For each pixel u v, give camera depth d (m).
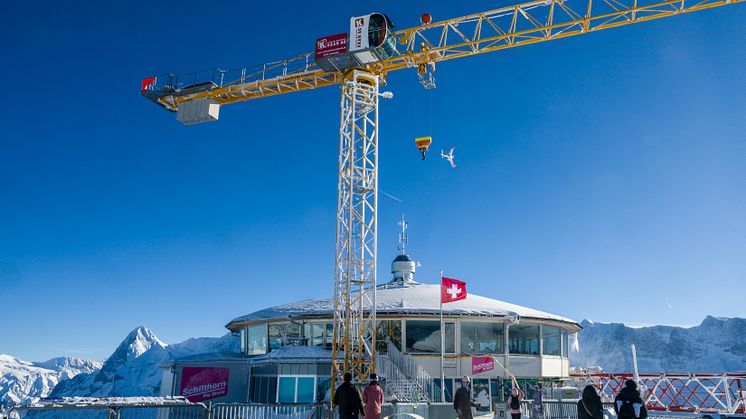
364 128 40.47
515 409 21.86
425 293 47.44
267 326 45.47
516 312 42.31
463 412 19.95
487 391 40.19
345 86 41.97
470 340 41.31
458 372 40.19
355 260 36.53
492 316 41.38
